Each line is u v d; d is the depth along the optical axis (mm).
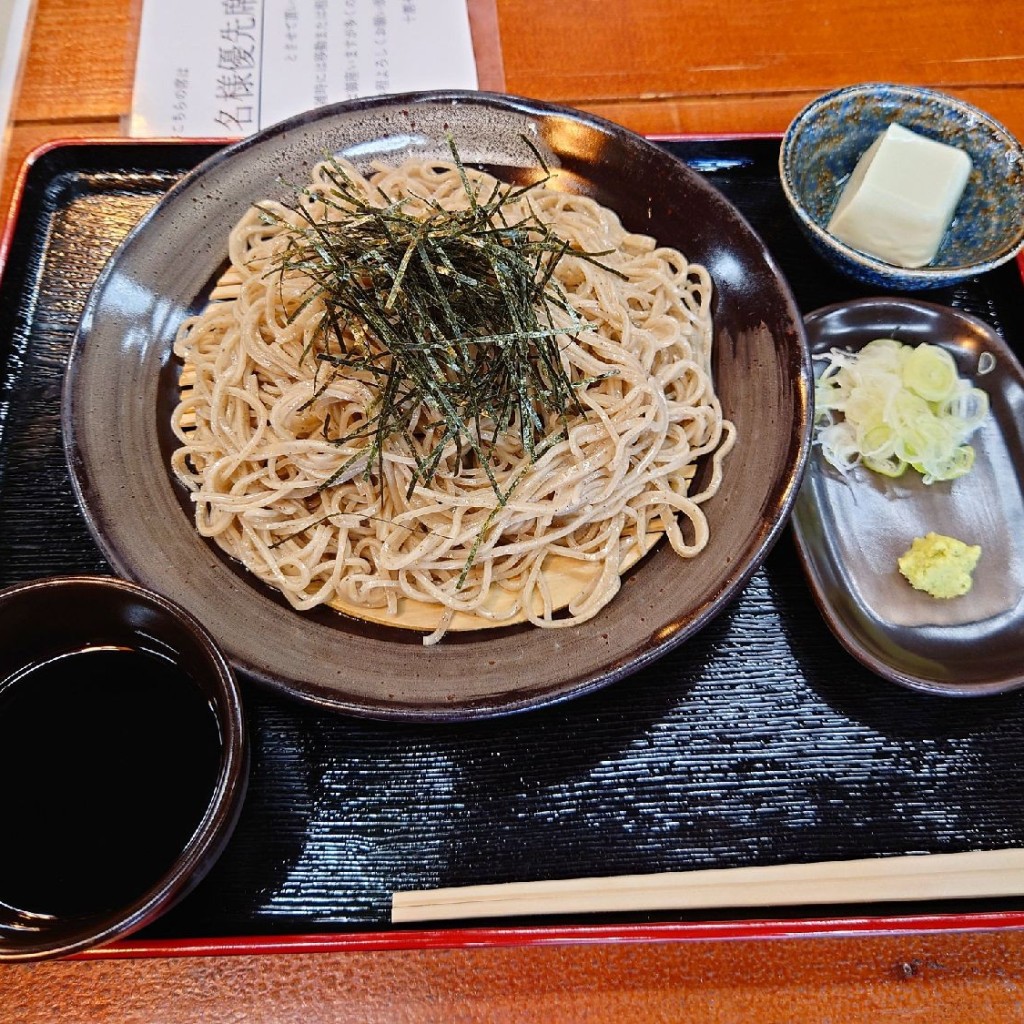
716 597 291
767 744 306
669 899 282
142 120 407
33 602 259
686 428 342
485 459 305
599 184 365
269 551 314
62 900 251
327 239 323
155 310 336
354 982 286
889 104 386
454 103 363
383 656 297
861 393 360
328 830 291
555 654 295
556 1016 286
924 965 291
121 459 312
